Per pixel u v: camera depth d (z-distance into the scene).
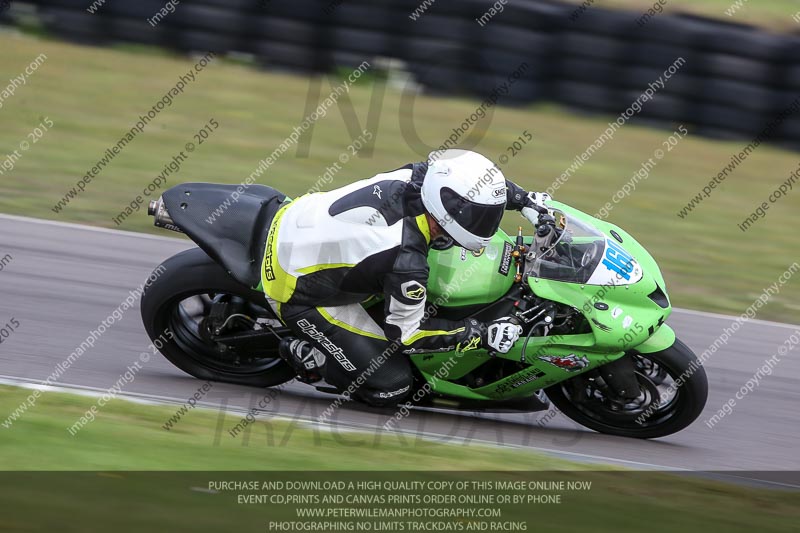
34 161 35.78
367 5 45.78
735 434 21.02
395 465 16.44
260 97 45.91
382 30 45.84
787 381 24.20
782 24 53.72
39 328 22.56
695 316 27.97
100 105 42.78
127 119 41.75
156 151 38.66
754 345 26.28
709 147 44.91
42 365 20.53
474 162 17.88
